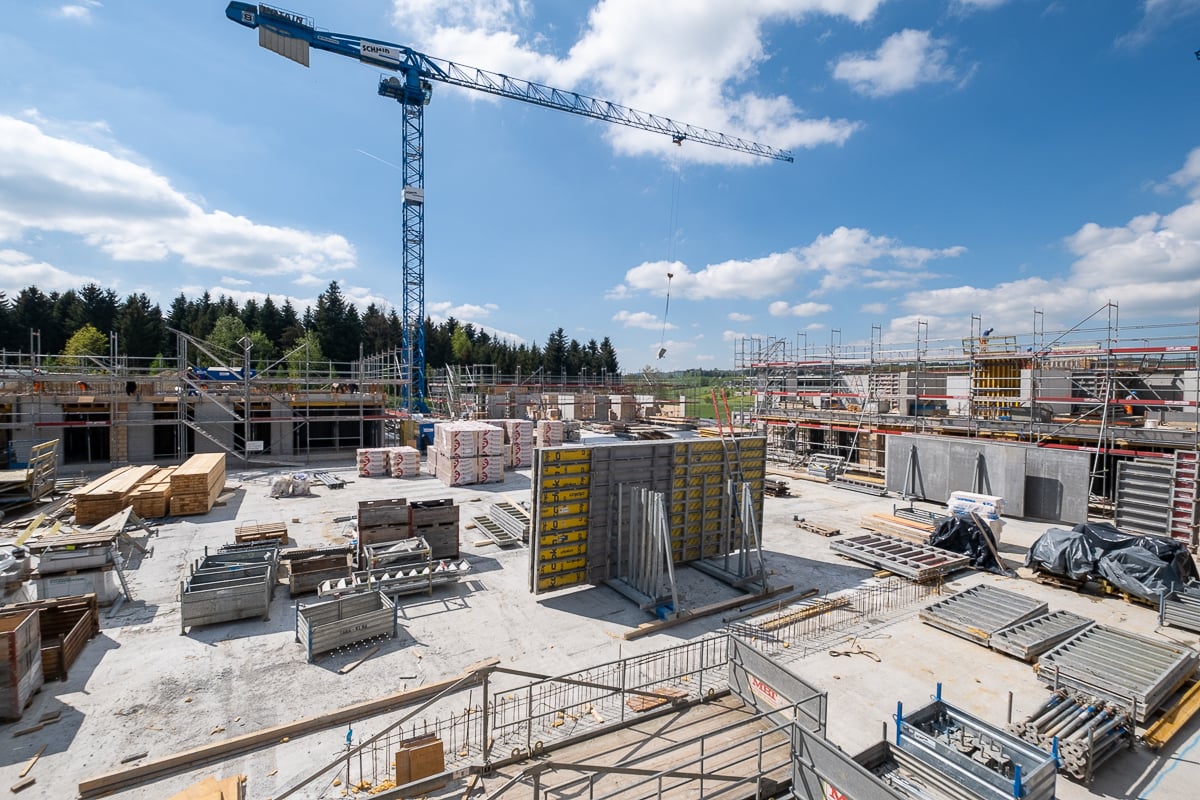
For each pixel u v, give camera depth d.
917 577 14.11
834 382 36.66
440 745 6.97
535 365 112.06
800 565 15.52
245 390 29.23
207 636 10.77
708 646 10.79
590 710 8.46
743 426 38.03
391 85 60.53
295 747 7.70
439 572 13.15
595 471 13.25
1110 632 10.71
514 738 7.77
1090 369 25.06
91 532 12.83
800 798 6.46
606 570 13.55
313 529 17.92
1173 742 8.23
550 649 10.54
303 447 34.34
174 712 8.41
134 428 28.52
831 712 8.70
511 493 24.03
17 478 19.77
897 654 10.58
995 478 21.06
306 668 9.70
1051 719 8.16
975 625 11.26
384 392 39.72
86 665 9.65
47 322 83.00
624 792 6.51
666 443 14.22
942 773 6.62
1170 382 25.17
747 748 7.32
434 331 103.88
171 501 19.23
